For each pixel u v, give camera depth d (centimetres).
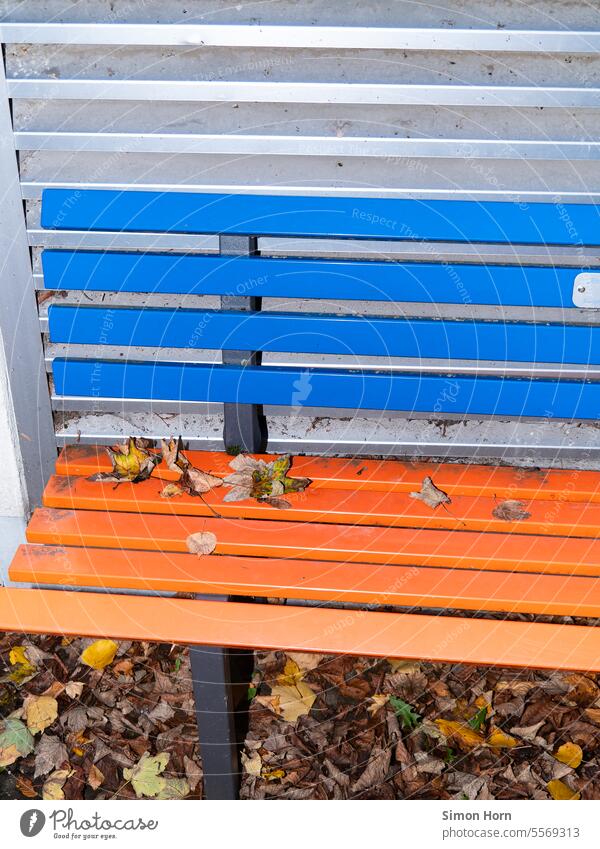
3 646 242
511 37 190
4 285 218
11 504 240
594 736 217
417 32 189
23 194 210
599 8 189
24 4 191
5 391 227
